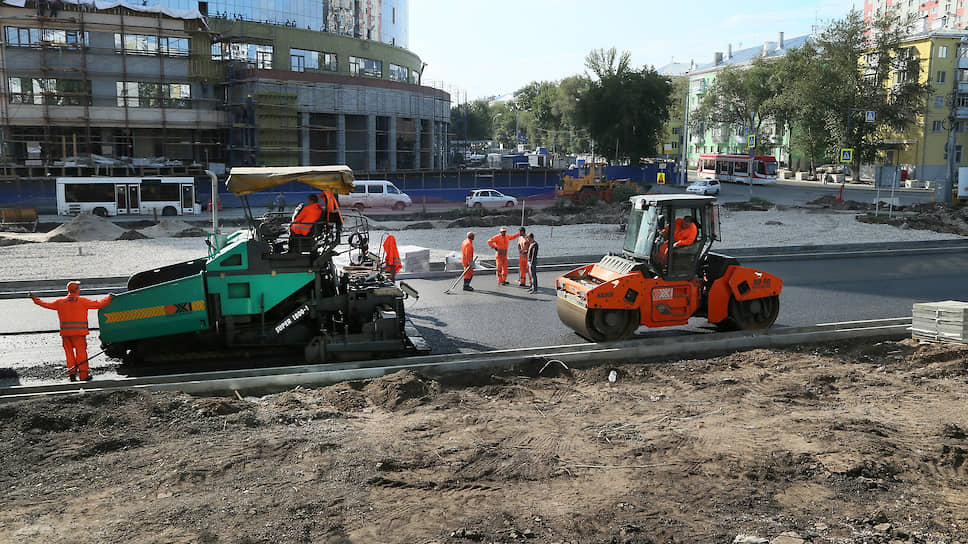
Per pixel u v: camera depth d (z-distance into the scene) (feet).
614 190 153.58
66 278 60.75
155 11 165.58
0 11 153.28
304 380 33.01
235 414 28.12
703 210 41.11
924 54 225.15
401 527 19.11
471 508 20.33
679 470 23.02
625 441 25.81
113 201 126.31
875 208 128.57
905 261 73.87
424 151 216.74
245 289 36.24
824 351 39.32
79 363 34.53
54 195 141.69
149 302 35.42
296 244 36.73
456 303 53.52
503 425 27.63
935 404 30.09
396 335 37.04
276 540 18.34
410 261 65.31
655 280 40.63
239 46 189.16
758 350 39.19
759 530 19.03
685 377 34.63
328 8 229.04
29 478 22.30
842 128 220.43
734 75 287.48
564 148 368.48
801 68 233.55
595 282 42.75
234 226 110.93
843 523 19.48
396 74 232.32
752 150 226.79
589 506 20.36
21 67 156.25
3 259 72.54
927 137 228.84
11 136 157.48
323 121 189.67
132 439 25.34
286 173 36.32
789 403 30.58
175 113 170.09
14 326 45.80
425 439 25.94
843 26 226.99
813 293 56.75
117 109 163.32
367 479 22.08
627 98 223.30
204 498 20.81
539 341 42.32
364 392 31.76
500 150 405.59
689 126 309.22
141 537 18.42
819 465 23.16
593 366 36.42
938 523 19.58
